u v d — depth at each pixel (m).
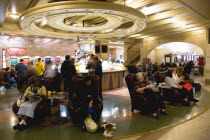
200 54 17.42
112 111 4.37
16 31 10.63
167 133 3.07
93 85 3.56
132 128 3.27
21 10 7.39
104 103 5.16
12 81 8.34
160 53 21.42
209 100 5.32
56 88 5.12
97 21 10.21
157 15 9.01
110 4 4.43
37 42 17.58
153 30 12.64
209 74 9.11
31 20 5.37
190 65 8.98
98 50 16.34
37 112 3.45
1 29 10.01
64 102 5.46
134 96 4.14
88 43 9.03
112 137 2.91
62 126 3.46
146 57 18.84
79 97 3.50
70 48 20.48
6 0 4.93
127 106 4.83
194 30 13.87
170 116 3.93
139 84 4.14
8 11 7.54
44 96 3.56
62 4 4.36
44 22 9.15
